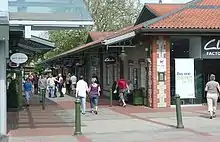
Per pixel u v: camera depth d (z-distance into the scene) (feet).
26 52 96.89
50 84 115.85
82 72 154.81
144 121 57.11
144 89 81.56
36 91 140.15
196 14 77.30
